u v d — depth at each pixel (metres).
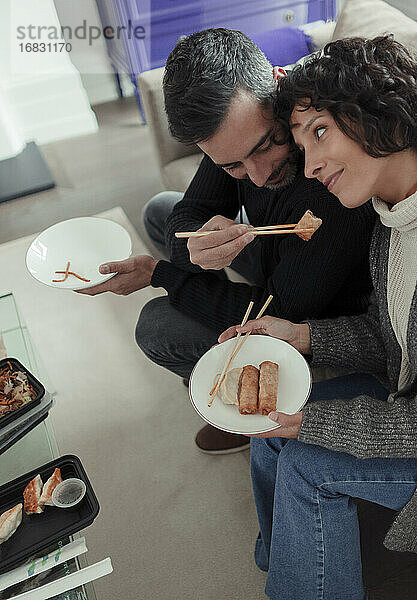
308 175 1.00
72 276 1.53
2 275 2.32
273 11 2.80
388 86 0.89
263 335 1.26
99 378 1.93
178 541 1.53
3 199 2.78
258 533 1.52
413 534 1.13
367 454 1.04
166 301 1.64
